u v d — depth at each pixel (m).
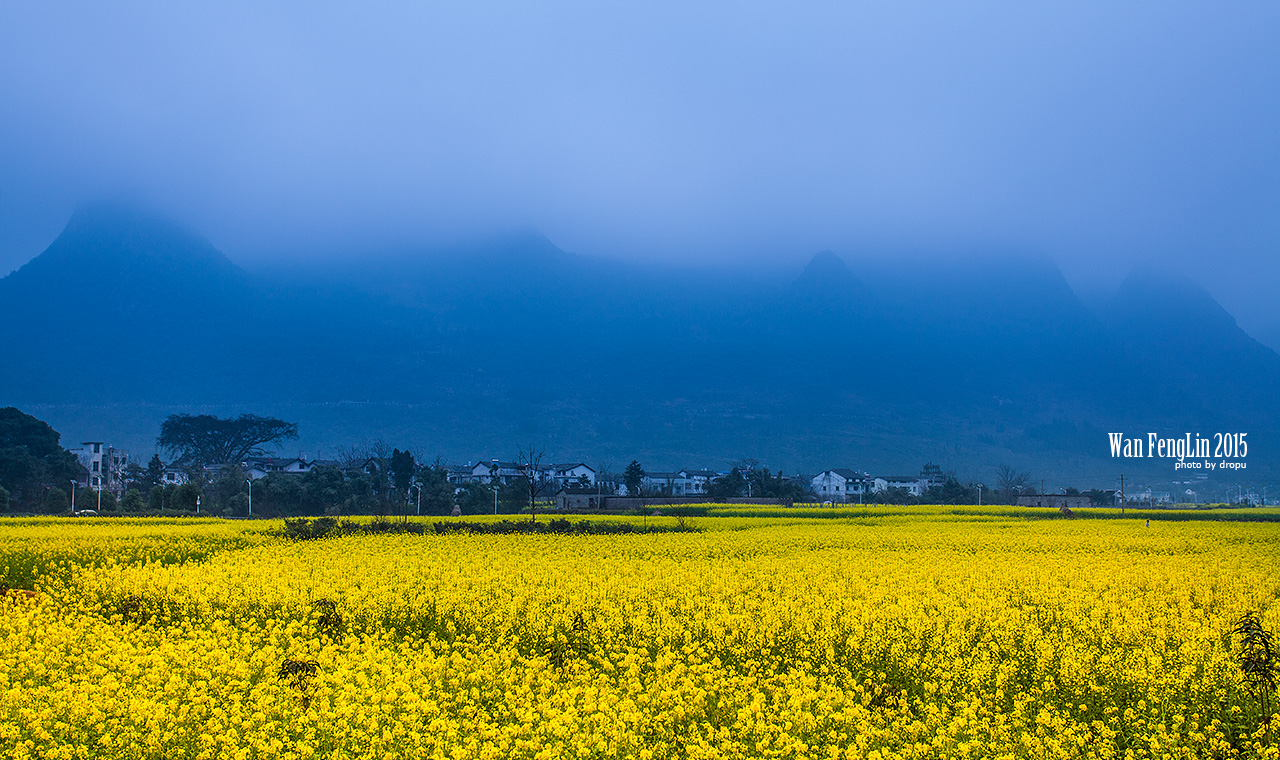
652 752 11.34
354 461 141.62
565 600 20.50
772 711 12.70
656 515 68.25
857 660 15.66
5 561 32.72
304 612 19.53
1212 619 18.08
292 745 11.48
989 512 73.25
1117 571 26.83
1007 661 15.20
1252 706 12.61
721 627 17.28
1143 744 11.87
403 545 37.59
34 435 110.00
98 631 16.95
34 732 11.36
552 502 103.62
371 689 12.95
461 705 13.46
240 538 43.19
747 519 60.66
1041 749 11.01
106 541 39.09
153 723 11.46
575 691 13.28
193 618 19.67
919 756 11.03
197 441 172.12
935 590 21.95
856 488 188.62
